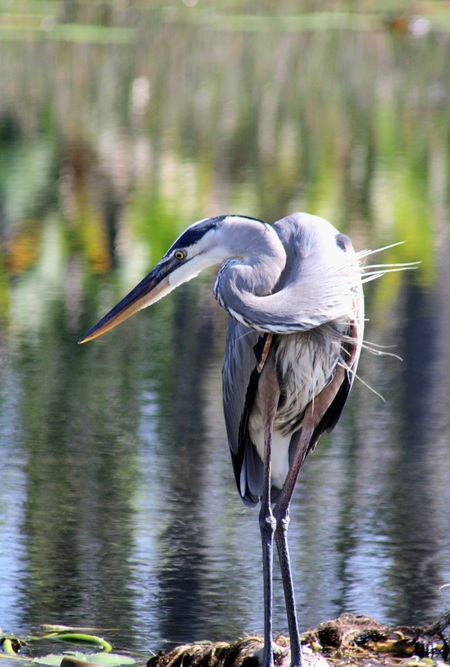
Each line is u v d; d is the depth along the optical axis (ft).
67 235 59.00
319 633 22.02
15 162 79.00
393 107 115.65
